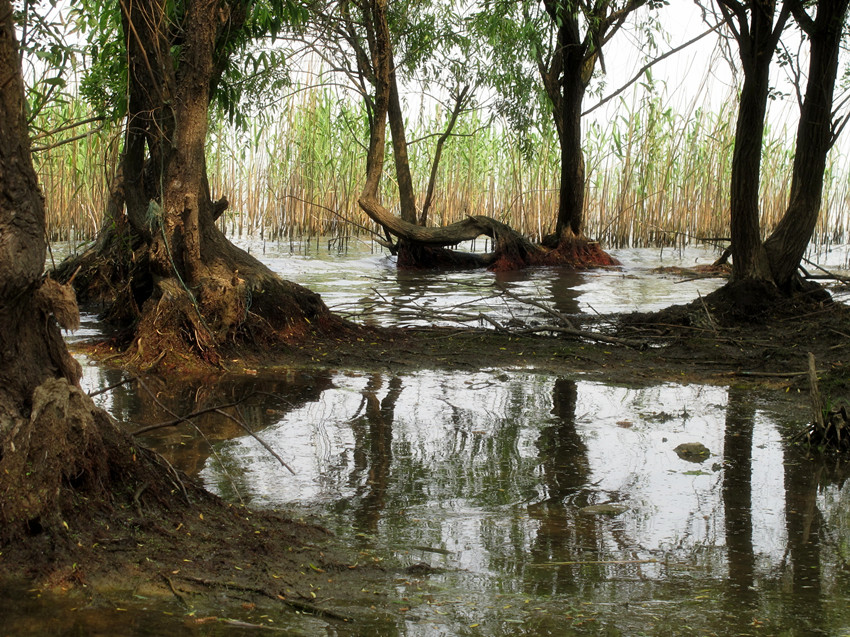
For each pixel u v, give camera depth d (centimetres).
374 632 300
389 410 642
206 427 582
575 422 619
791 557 387
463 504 450
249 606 314
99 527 358
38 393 368
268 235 2294
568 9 1466
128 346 817
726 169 2227
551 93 1820
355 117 2228
